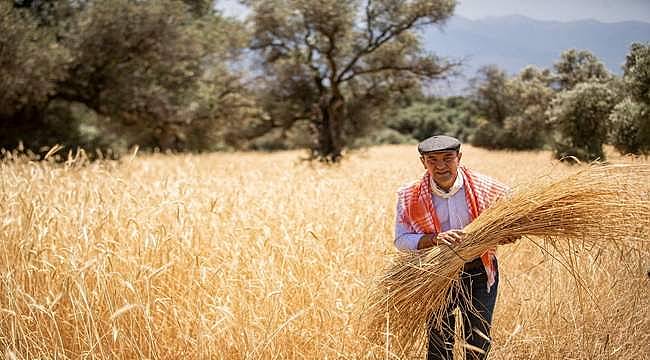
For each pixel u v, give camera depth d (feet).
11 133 87.81
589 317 15.02
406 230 12.73
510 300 15.97
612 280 15.80
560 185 11.79
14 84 71.46
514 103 205.36
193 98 97.50
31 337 12.47
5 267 14.61
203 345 12.33
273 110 117.91
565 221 11.87
